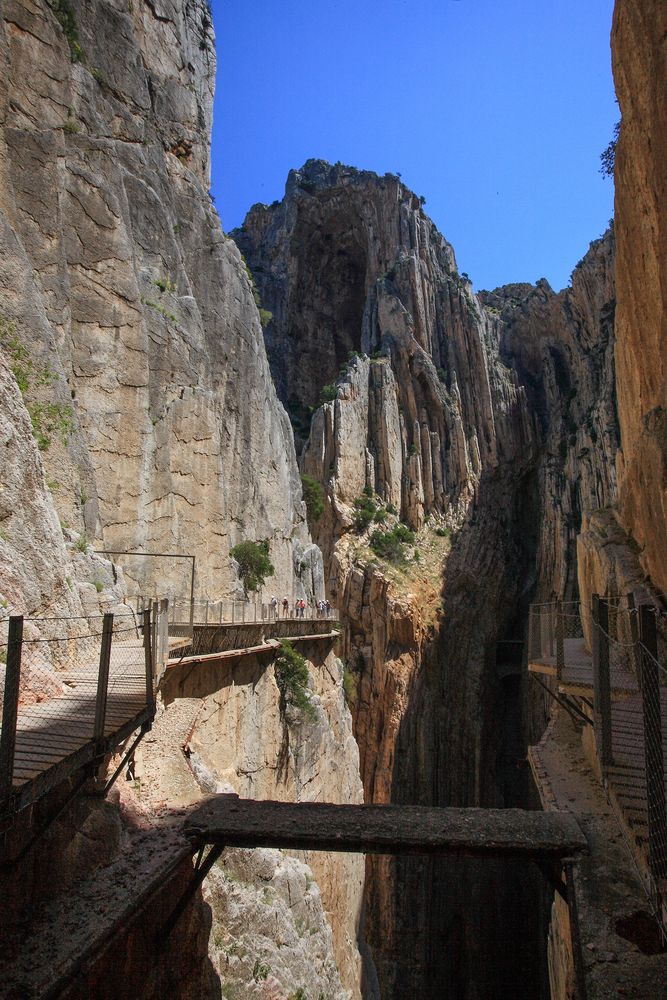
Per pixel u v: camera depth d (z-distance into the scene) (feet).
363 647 232.12
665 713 38.34
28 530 48.49
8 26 82.48
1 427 48.21
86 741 30.01
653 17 48.78
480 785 239.30
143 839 40.29
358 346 356.79
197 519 104.22
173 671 63.00
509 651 278.87
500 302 387.55
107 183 93.25
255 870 61.00
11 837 27.89
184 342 107.04
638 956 28.25
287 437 172.24
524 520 312.50
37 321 71.97
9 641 24.76
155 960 35.12
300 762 103.45
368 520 259.80
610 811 42.63
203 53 142.31
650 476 53.31
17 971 25.77
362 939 123.65
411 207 345.51
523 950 198.90
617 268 73.51
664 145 48.08
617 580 58.44
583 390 301.43
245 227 393.09
